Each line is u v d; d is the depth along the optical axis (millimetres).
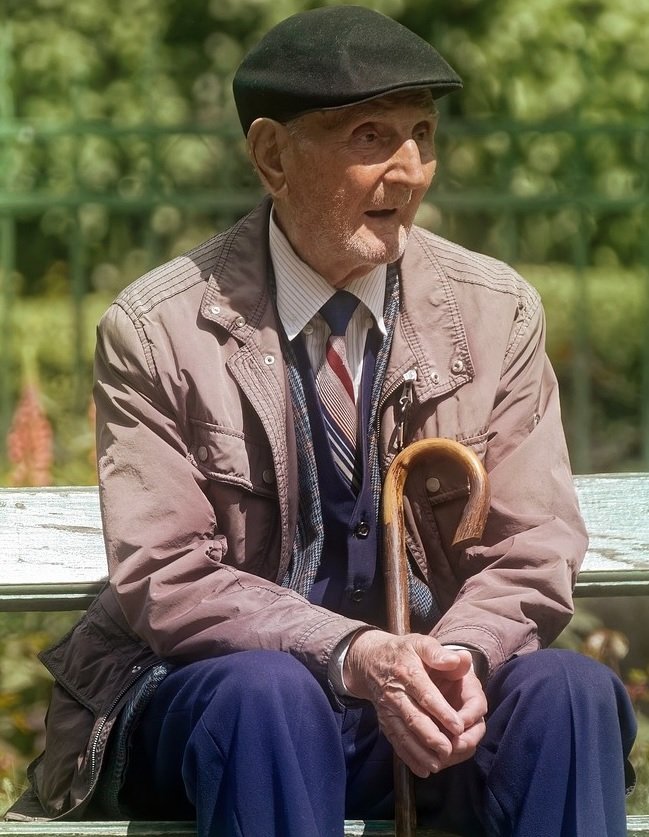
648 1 17000
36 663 8938
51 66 17172
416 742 4684
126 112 17188
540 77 16812
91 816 5332
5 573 6047
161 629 4984
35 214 17375
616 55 17000
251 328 5289
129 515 5125
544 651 4902
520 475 5316
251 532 5242
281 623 4898
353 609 5312
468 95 16875
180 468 5172
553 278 16078
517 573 5137
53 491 6320
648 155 13008
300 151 5125
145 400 5254
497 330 5422
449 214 15852
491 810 4789
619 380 15922
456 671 4707
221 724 4621
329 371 5328
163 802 5168
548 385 5598
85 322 15336
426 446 5207
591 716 4723
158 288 5352
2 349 14711
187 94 17359
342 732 5184
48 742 5398
